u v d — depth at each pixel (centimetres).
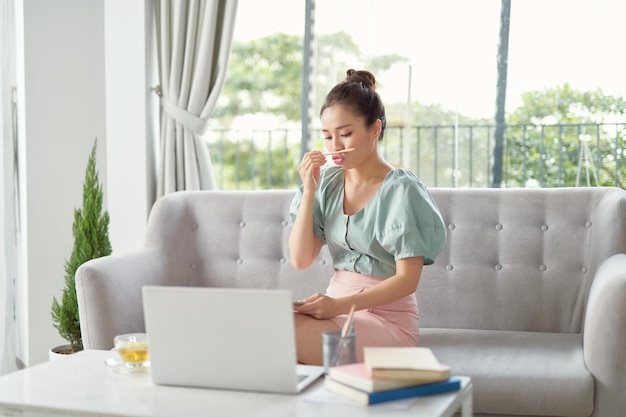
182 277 312
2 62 362
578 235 283
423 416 151
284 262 307
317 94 411
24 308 379
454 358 242
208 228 315
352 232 241
